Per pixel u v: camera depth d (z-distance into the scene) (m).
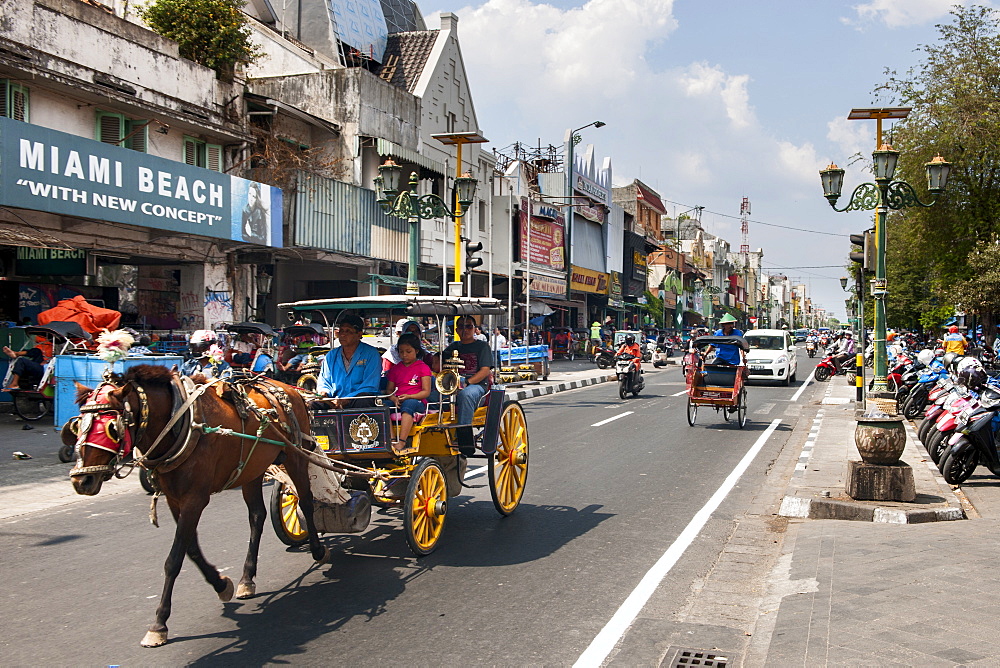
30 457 11.60
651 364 43.62
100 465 4.91
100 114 17.25
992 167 24.53
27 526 8.19
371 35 32.47
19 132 13.73
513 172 36.81
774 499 9.67
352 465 6.87
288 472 6.50
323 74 25.66
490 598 6.05
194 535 5.43
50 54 15.52
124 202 15.82
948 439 10.55
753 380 28.84
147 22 21.41
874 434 8.77
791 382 30.27
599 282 47.66
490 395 8.35
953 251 26.77
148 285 20.28
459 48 33.12
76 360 12.75
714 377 17.23
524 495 9.81
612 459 12.48
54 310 14.70
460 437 8.17
